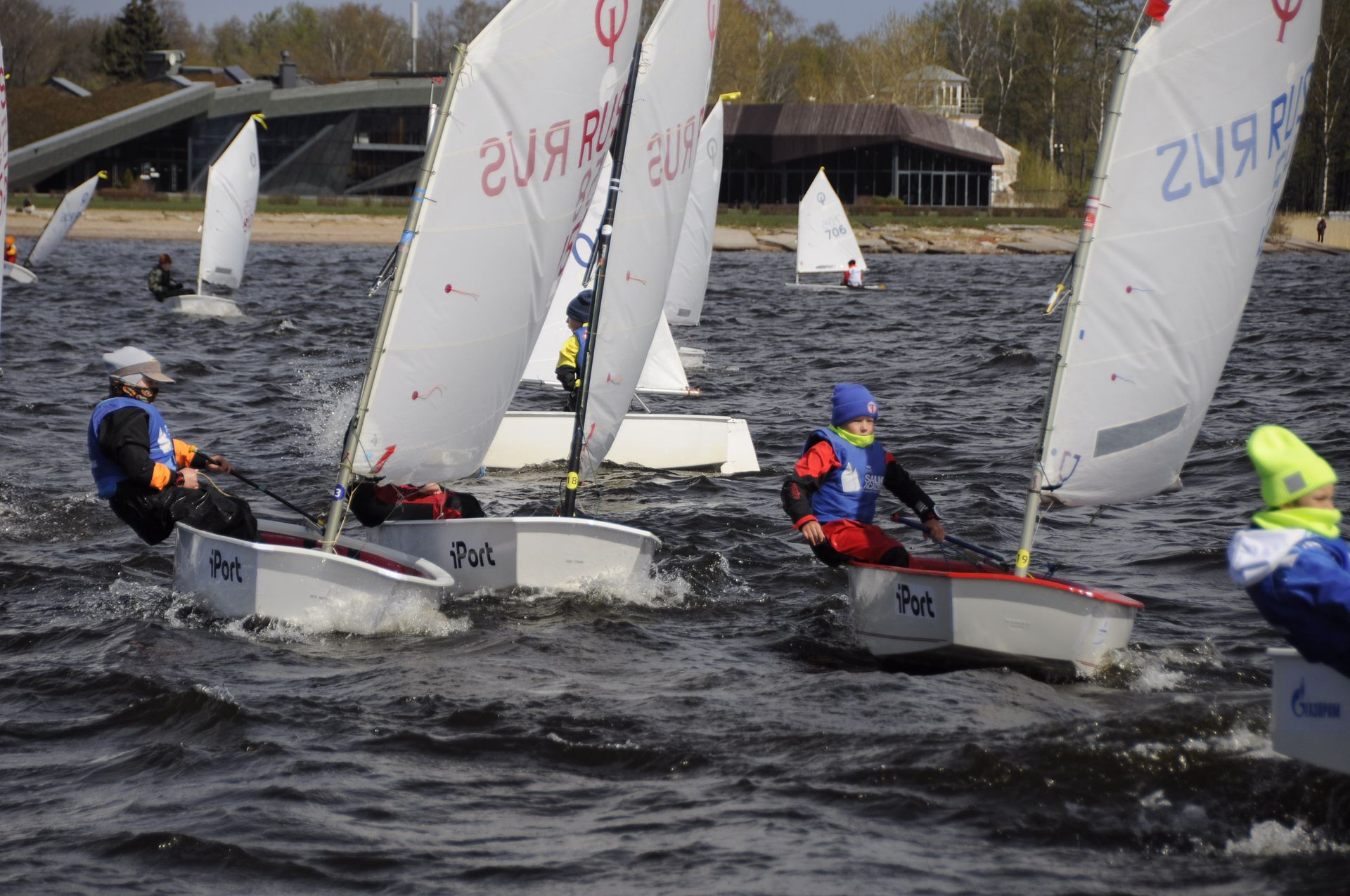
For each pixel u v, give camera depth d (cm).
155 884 1148
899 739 1443
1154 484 1766
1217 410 4141
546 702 1572
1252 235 1672
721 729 1484
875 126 18250
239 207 7694
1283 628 1130
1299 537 1112
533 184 1938
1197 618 1983
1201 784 1324
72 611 1955
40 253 9706
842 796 1314
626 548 2062
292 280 10419
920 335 6806
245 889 1141
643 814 1282
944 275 12362
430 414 1961
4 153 2817
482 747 1442
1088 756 1380
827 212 10106
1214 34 1617
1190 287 1670
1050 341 6369
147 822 1259
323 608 1853
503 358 1995
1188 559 2336
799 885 1136
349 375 5006
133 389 2009
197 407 4138
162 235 15600
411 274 1897
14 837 1234
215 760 1403
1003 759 1376
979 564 1895
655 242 2241
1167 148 1641
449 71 1867
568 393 3089
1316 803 1281
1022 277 12131
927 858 1188
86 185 9612
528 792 1335
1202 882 1139
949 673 1694
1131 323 1677
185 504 1981
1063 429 1703
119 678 1639
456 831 1248
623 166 2183
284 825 1252
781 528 2558
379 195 19700
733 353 5978
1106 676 1681
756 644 1847
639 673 1698
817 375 5203
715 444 3177
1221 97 1631
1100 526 2642
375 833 1241
